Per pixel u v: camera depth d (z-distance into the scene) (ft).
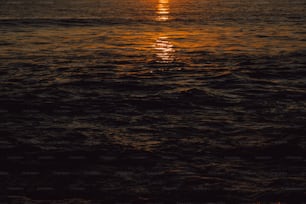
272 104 42.80
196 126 36.04
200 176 26.58
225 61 66.69
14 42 87.25
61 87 49.88
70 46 82.53
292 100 44.37
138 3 276.00
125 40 92.68
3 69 59.52
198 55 72.54
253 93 47.29
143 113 39.99
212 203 23.63
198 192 24.68
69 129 35.45
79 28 117.91
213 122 37.11
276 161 28.84
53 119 38.22
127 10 202.69
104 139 33.09
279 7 218.18
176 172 27.14
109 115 39.40
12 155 29.78
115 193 24.62
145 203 23.65
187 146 31.53
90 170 27.50
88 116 39.11
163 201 23.84
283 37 96.78
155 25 129.39
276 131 34.63
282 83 52.31
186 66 62.90
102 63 64.90
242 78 54.95
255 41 90.58
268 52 75.51
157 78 54.80
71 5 240.12
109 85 51.03
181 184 25.58
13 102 43.32
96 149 30.96
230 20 146.92
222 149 30.96
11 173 26.99
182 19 152.05
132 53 74.54
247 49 79.25
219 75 56.65
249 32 108.37
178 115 39.29
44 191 24.80
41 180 26.12
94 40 92.17
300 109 40.98
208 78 54.90
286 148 31.04
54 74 56.80
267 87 50.16
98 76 55.72
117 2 285.84
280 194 24.41
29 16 157.99
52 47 80.94
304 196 24.20
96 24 130.82
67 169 27.66
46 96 45.88
